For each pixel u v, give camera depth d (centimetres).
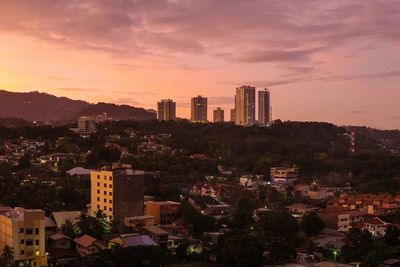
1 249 16025
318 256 18212
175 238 18075
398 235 19375
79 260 15825
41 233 15212
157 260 15300
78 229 17425
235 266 16462
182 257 17000
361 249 17825
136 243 15975
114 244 15725
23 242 15050
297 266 16600
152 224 19488
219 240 17075
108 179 19900
